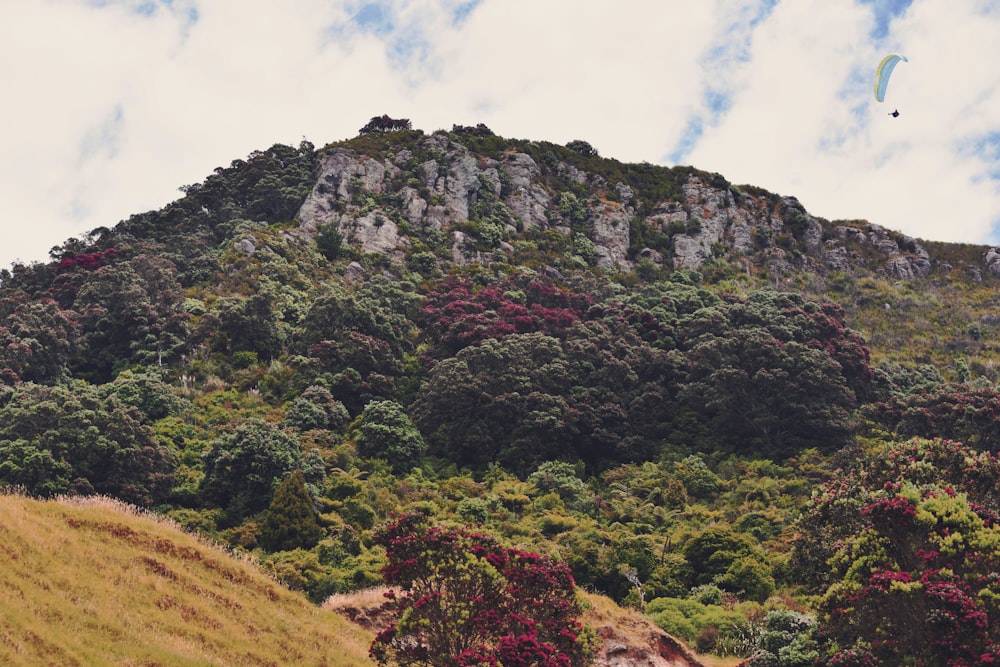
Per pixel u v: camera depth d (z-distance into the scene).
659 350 81.56
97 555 31.61
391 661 32.72
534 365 77.12
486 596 28.22
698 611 45.62
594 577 50.81
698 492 65.25
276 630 32.19
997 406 71.88
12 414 62.50
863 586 32.16
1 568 28.20
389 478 63.44
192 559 34.31
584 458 72.81
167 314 84.56
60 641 25.69
